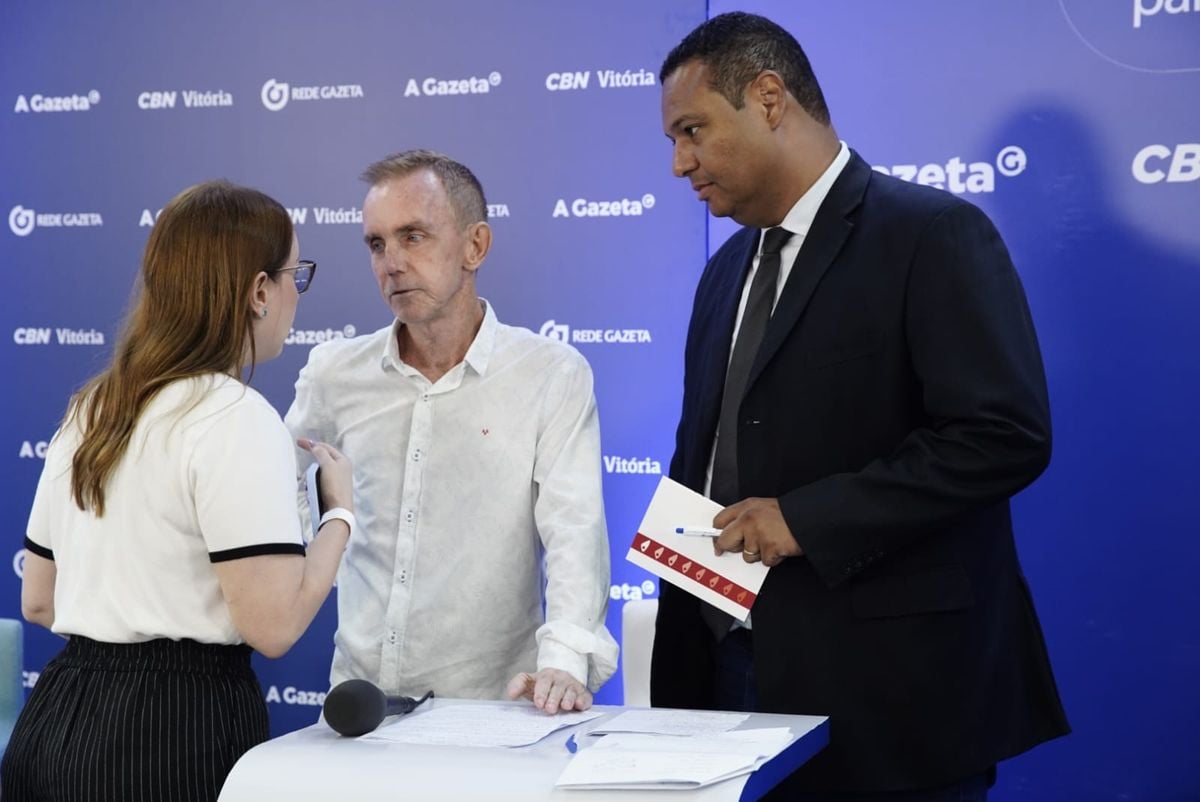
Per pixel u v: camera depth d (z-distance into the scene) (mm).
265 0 3445
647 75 3213
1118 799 2922
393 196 2170
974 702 1859
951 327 1817
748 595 1847
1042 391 1816
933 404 1820
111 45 3535
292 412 2438
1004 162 2973
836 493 1805
